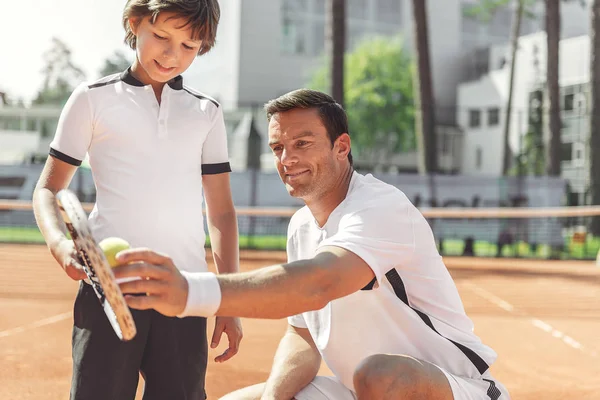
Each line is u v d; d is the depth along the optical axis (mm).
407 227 2123
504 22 41781
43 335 5520
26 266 12000
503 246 19875
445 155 38469
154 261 1543
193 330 2439
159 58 2240
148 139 2359
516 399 3973
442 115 39344
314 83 36438
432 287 2244
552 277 12406
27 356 4688
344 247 1947
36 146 24234
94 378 2264
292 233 2484
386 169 36188
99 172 2369
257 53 36406
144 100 2389
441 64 40312
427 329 2223
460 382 2150
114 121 2340
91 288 2295
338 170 2250
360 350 2262
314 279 1794
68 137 2332
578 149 30031
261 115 25859
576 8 39656
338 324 2271
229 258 2648
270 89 36500
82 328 2299
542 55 34094
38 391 3805
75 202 1453
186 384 2408
